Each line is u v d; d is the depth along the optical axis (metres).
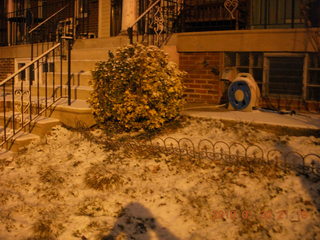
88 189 4.88
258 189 4.53
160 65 6.53
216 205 4.34
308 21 7.93
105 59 9.19
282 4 9.59
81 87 8.11
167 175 5.04
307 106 7.41
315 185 4.46
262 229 3.91
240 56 8.11
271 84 7.85
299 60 7.51
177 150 5.62
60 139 6.52
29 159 5.91
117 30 12.98
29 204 4.56
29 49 11.88
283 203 4.25
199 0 10.23
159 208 4.37
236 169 4.96
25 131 7.03
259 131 6.03
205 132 6.21
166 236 3.90
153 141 6.09
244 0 9.50
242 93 7.23
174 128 6.50
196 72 8.50
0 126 7.53
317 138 5.59
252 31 7.63
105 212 4.33
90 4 13.66
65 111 6.94
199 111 7.25
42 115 7.38
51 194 4.78
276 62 7.77
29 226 4.07
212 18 10.01
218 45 8.05
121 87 6.29
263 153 5.34
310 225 3.90
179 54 8.71
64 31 12.32
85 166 5.48
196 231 3.96
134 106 6.22
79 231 3.95
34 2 15.70
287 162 5.02
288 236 3.79
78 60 9.23
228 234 3.88
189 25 10.38
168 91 6.32
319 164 4.90
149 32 9.91
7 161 5.93
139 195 4.63
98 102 6.53
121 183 4.88
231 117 6.52
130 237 3.87
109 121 6.68
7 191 4.89
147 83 6.16
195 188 4.70
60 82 8.26
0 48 13.03
